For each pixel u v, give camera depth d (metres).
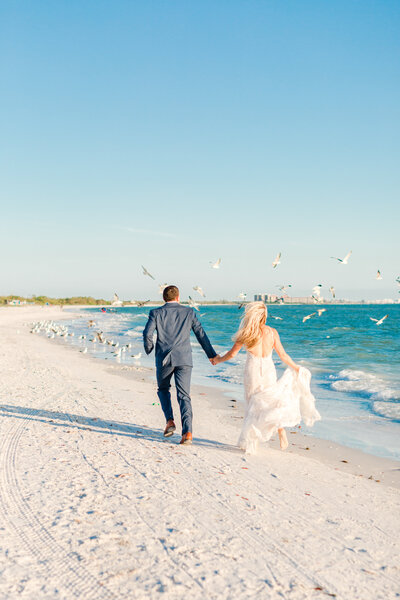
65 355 19.56
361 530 3.75
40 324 40.31
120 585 2.71
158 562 3.00
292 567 3.05
